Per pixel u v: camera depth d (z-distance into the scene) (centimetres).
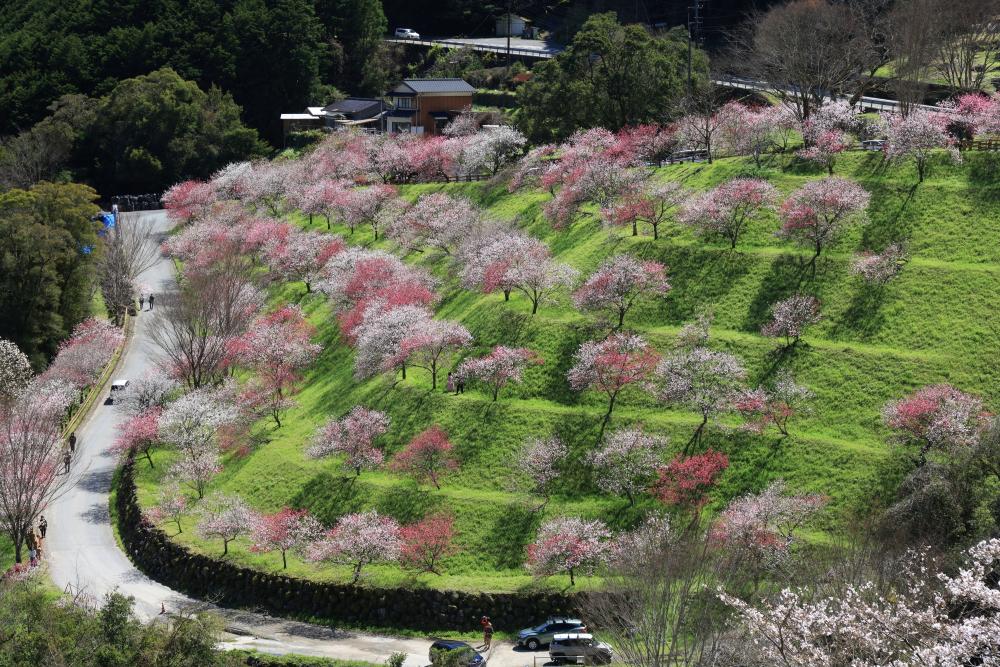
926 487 5884
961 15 11881
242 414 8962
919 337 7369
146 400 9388
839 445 6794
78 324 11319
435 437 7494
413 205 11669
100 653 4894
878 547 5428
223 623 5412
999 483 5900
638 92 11819
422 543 6869
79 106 16938
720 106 12488
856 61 12106
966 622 3738
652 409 7456
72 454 9244
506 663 5931
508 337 8412
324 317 10250
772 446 6944
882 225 8356
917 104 10712
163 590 7356
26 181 15575
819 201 8131
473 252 9638
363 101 17600
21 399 9175
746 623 4434
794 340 7594
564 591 6350
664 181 9950
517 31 19962
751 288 8125
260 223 12275
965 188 8444
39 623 5031
